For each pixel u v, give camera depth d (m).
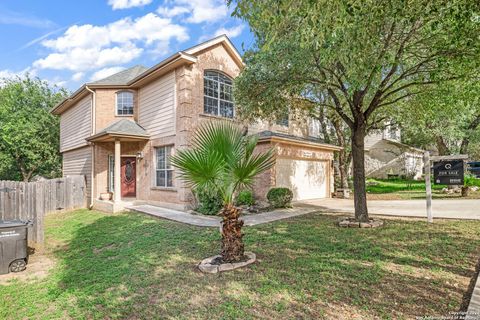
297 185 14.97
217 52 13.36
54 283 5.17
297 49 7.42
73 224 10.47
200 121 12.34
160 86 13.35
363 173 8.59
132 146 14.69
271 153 5.42
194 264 5.51
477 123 18.55
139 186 14.39
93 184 14.98
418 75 8.29
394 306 3.65
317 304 3.78
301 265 5.16
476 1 4.53
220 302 3.98
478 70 6.89
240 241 5.40
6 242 5.84
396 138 26.78
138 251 6.55
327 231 7.71
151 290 4.50
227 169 5.11
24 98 26.05
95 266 5.86
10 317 4.04
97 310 4.04
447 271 4.72
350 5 3.98
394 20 5.64
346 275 4.66
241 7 4.69
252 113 10.14
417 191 18.42
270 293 4.14
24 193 8.07
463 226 7.93
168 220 9.87
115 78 16.28
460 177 8.54
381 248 6.02
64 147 20.06
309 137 20.27
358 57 5.73
